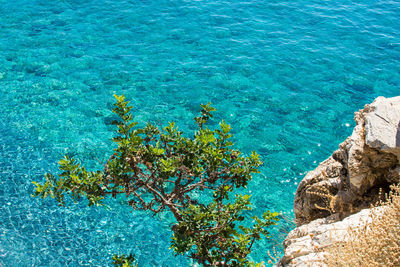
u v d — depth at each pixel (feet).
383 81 54.54
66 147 43.50
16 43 60.13
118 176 19.70
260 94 52.08
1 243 33.76
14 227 35.27
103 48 60.08
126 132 20.07
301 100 51.24
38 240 34.50
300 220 24.14
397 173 20.54
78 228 35.88
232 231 20.20
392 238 14.61
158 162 20.76
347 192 21.58
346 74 55.77
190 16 69.00
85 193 20.48
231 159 21.79
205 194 38.83
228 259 20.83
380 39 63.87
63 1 72.33
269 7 73.20
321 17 70.13
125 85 52.85
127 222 36.83
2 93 50.19
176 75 54.95
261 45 61.77
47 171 40.63
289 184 40.93
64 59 57.26
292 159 43.45
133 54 59.00
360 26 67.51
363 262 14.17
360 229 16.05
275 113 49.24
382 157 20.81
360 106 50.42
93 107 49.08
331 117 48.73
